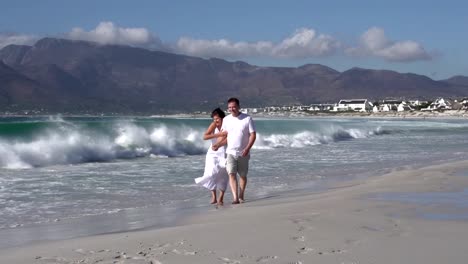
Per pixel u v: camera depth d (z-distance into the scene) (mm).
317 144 30000
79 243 5621
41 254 5172
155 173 14227
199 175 13781
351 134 39750
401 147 26938
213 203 9133
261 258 4680
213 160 9109
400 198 8312
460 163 14852
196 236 5617
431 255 4633
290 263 4504
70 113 197375
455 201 7918
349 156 20719
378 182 10812
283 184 11930
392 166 16375
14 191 10656
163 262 4660
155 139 21641
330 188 10953
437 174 12047
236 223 6316
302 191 10555
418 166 15977
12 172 14109
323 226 5953
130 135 20906
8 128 19391
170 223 7039
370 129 44188
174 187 11414
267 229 5852
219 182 9102
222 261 4629
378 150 24438
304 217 6574
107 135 20547
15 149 16062
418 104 198375
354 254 4719
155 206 8938
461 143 30781
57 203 9250
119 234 6176
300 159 19203
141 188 11242
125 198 9859
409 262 4430
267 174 14156
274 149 25141
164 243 5379
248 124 8969
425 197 8406
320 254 4746
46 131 19359
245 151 8969
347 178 13047
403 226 5906
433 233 5527
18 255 5168
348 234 5520
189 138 23484
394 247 4938
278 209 7512
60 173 14000
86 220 7641
